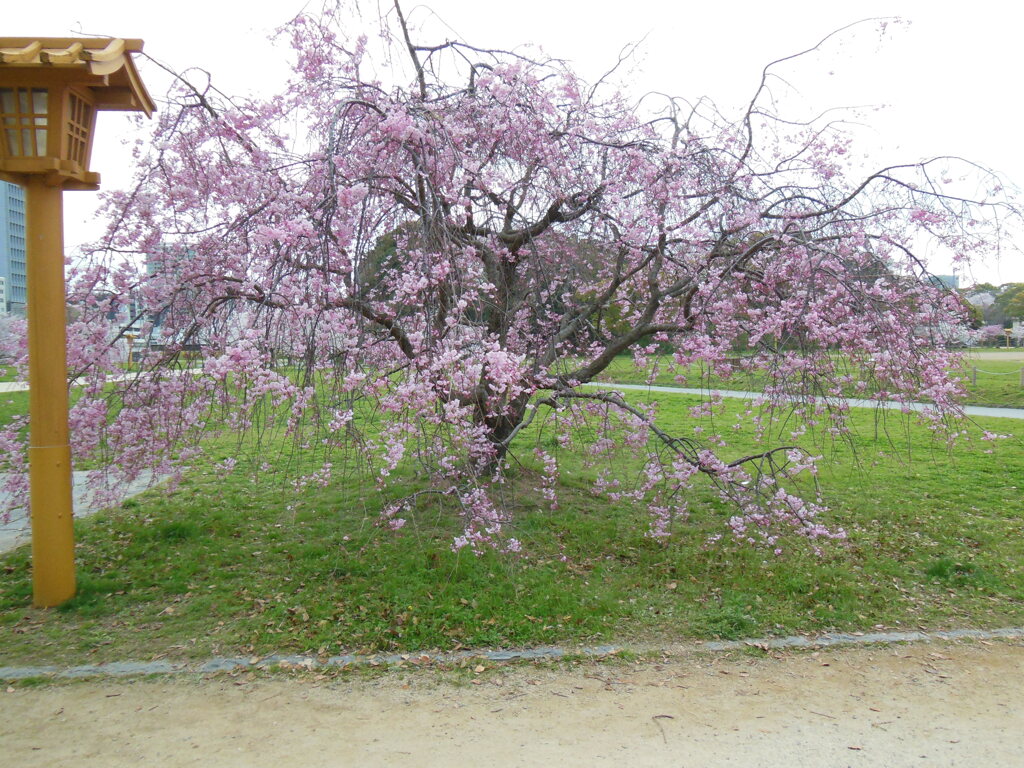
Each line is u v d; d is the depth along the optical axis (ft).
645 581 17.02
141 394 16.93
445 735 10.55
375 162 15.40
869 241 16.96
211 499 23.91
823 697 11.88
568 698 11.78
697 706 11.53
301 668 12.80
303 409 13.53
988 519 22.81
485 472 21.99
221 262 16.28
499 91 16.90
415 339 14.47
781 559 18.65
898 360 16.79
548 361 20.33
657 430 18.99
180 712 11.26
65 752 10.07
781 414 18.75
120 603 15.53
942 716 11.22
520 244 21.17
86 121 15.06
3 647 13.51
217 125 16.15
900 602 16.24
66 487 15.43
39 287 14.70
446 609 15.08
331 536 19.76
